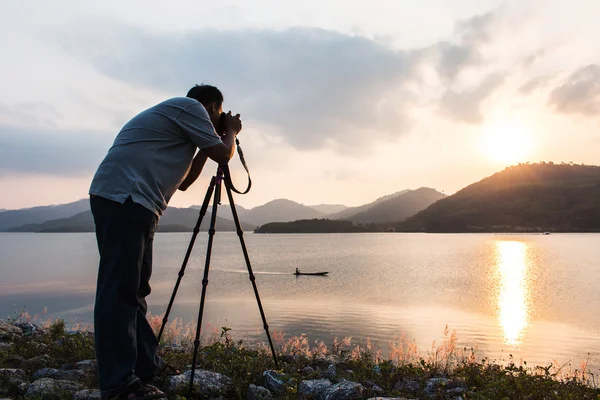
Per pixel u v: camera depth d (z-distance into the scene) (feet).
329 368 16.70
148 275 12.69
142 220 10.91
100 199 10.89
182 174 12.03
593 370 39.86
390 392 14.21
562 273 319.88
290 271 351.46
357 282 270.87
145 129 11.45
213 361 15.76
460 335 111.65
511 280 280.31
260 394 12.71
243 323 120.26
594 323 137.59
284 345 30.50
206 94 13.16
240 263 432.25
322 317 140.26
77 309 147.95
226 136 12.98
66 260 499.51
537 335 115.55
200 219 14.52
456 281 276.62
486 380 16.22
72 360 16.81
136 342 11.60
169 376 13.38
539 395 14.29
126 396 10.59
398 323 130.72
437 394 14.28
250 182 14.46
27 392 12.66
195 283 259.60
